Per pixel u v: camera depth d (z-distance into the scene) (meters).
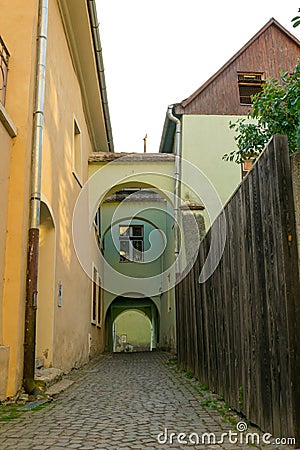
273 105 5.49
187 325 7.66
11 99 5.44
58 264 7.18
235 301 4.32
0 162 4.95
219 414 4.26
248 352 3.84
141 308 22.42
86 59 9.06
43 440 3.31
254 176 3.63
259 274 3.51
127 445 3.18
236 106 11.97
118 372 8.34
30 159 5.52
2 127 4.99
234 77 12.23
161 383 6.57
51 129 6.65
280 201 3.02
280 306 3.02
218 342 5.14
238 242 4.19
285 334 2.94
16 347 4.89
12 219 5.15
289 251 2.96
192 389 5.86
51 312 6.70
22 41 5.62
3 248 4.99
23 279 5.18
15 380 4.84
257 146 6.20
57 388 5.67
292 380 2.82
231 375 4.49
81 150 9.79
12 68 5.53
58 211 7.22
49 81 6.48
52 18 6.77
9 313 4.95
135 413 4.32
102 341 15.98
